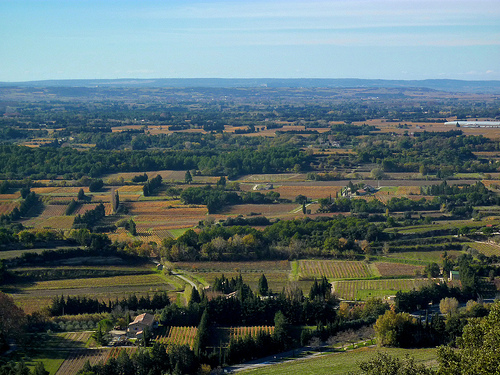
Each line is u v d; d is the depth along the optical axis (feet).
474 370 405.18
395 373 443.32
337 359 622.54
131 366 590.55
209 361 620.08
